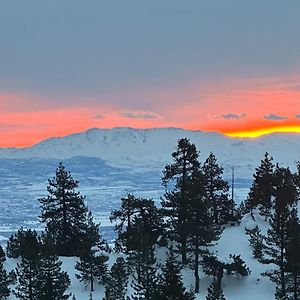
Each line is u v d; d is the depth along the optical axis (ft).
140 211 228.22
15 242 237.86
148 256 185.68
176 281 136.36
